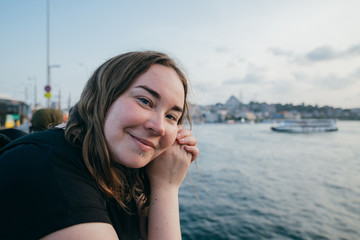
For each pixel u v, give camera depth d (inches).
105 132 32.5
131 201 42.2
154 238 38.1
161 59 35.4
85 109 34.4
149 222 40.0
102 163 31.6
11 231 22.3
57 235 23.0
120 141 31.8
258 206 470.0
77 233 23.7
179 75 38.4
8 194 22.8
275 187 634.8
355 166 976.3
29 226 22.4
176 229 39.0
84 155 30.1
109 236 26.2
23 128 1098.1
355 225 397.7
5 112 1035.9
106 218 27.6
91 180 29.8
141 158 32.1
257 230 356.2
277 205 483.8
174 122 36.4
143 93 32.3
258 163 1021.8
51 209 23.2
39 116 85.5
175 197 42.6
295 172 850.1
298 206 486.3
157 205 40.9
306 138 2228.1
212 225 361.7
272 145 1704.0
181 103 35.9
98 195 29.3
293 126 2817.4
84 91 37.0
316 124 2819.9
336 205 501.4
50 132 31.5
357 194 585.0
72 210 24.2
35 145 27.4
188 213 407.8
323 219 419.8
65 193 24.7
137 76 33.2
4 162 24.7
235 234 337.4
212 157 1160.2
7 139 43.3
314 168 935.7
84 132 33.6
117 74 33.6
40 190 23.5
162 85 33.1
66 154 28.5
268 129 3656.5
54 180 24.7
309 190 616.7
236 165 964.6
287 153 1336.1
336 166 983.6
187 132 46.8
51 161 25.9
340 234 362.6
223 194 539.8
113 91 32.7
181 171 44.1
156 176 43.4
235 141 1972.2
